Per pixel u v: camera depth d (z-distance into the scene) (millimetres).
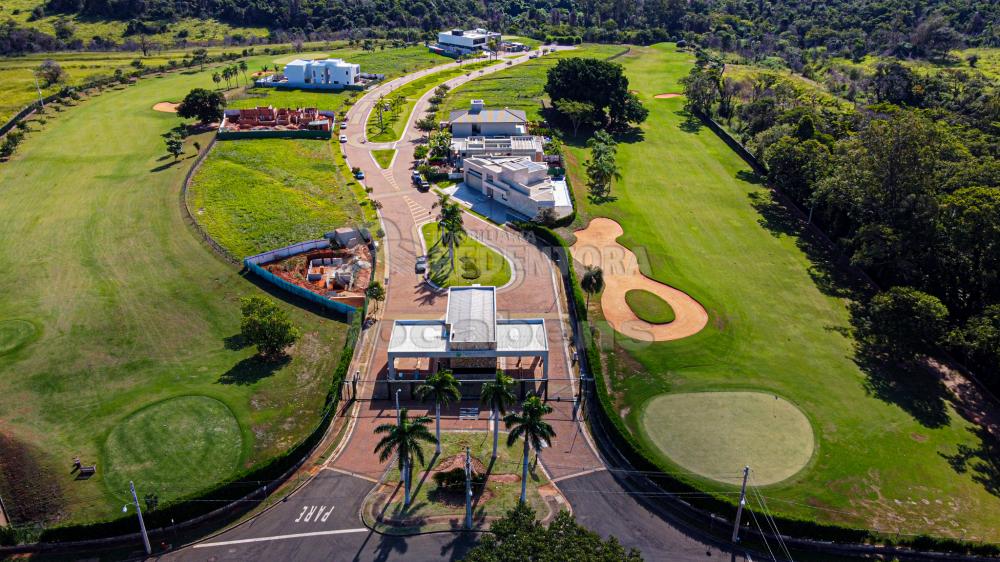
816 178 174125
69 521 86938
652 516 90312
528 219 172500
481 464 98438
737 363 120562
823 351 124750
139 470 94938
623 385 114625
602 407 106562
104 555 83938
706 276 149000
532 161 197375
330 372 117000
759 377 117125
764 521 86875
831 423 107125
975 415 110500
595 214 176375
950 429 107062
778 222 177250
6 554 83875
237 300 136625
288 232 163000
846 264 156625
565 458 100062
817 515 89750
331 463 98875
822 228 173625
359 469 97812
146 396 109312
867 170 149500
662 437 103500
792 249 163000
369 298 135250
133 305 133750
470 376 116688
